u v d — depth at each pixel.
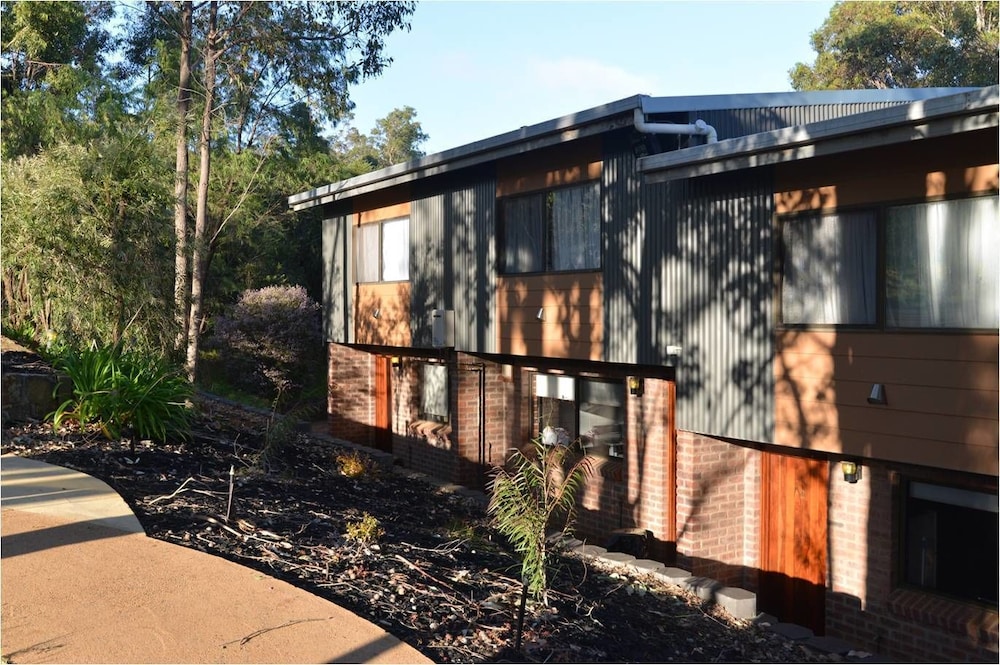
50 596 5.81
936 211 7.91
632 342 10.98
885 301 8.28
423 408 16.77
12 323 18.69
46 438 10.06
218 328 23.95
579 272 11.86
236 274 27.72
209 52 20.83
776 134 8.47
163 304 14.76
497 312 13.41
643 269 10.82
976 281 7.61
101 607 5.70
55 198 13.55
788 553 10.02
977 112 6.99
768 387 9.33
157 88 23.98
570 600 7.50
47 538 6.87
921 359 7.96
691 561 10.24
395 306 16.14
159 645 5.21
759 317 9.42
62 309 13.95
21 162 15.07
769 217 9.33
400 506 10.66
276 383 22.66
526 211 12.92
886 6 35.41
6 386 10.78
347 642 5.48
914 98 13.02
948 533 8.37
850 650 8.13
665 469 11.09
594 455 12.51
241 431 12.83
